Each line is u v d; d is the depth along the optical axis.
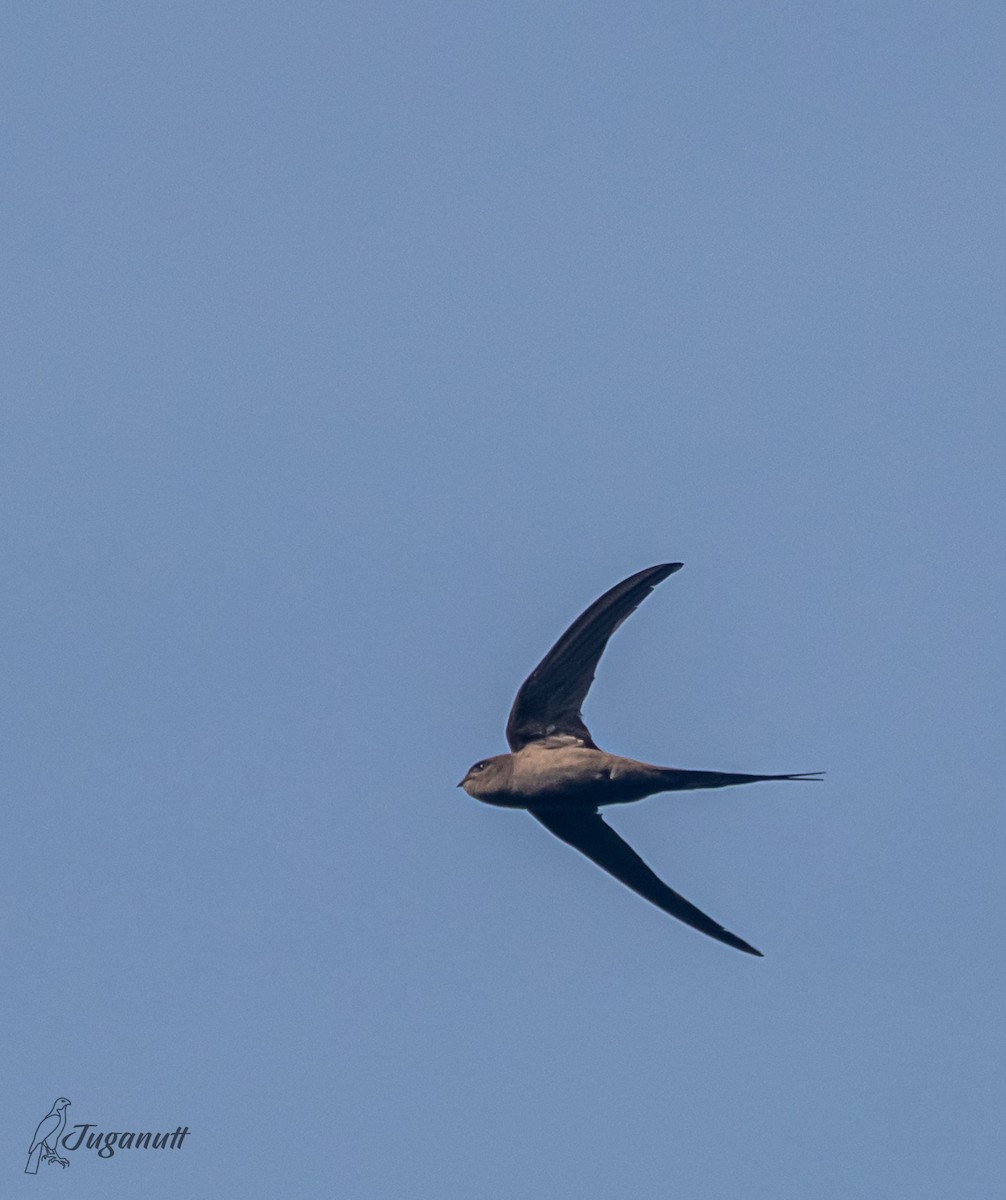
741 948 18.36
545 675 18.14
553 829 18.86
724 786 17.52
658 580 18.14
